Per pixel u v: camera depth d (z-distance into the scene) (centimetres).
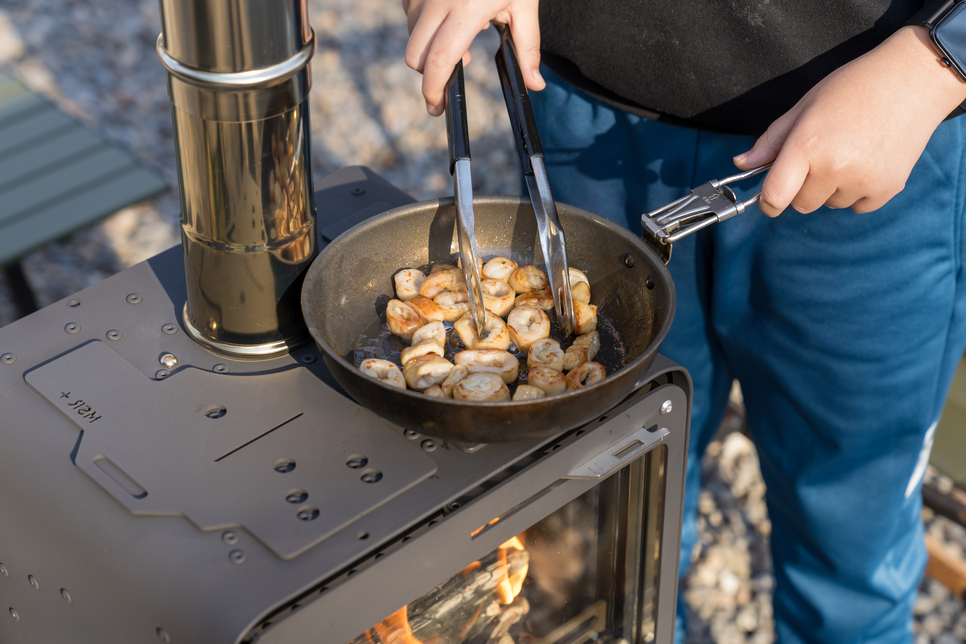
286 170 78
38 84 265
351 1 298
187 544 69
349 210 107
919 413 110
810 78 92
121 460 75
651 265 83
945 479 175
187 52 71
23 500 78
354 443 77
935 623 153
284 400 81
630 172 110
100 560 72
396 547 70
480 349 84
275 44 72
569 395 68
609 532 94
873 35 88
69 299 93
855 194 82
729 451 182
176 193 233
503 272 92
